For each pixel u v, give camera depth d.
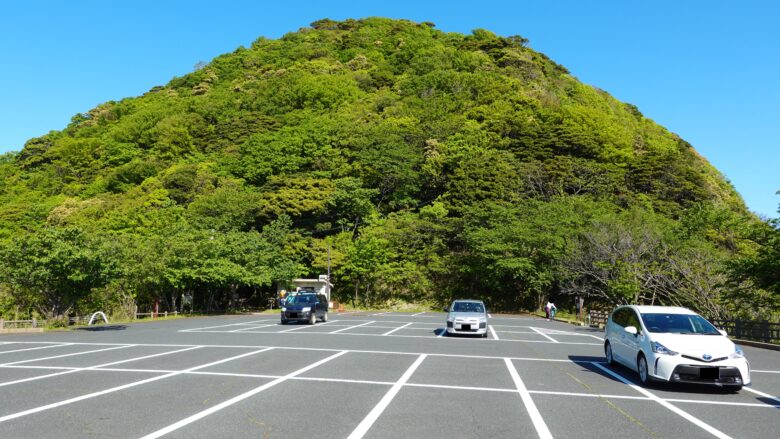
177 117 82.62
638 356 10.13
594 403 8.04
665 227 36.62
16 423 6.37
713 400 8.49
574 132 62.31
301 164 64.06
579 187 55.09
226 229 50.50
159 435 5.88
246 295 53.69
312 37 129.12
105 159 77.19
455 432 6.18
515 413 7.24
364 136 64.75
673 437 6.16
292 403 7.65
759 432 6.47
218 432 6.03
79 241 24.20
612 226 34.62
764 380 10.75
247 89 98.56
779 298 22.83
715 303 25.92
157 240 35.22
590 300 45.88
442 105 76.12
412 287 50.84
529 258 44.75
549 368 11.91
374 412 7.15
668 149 68.44
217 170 65.19
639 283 29.41
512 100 72.44
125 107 99.50
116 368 10.98
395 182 60.66
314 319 27.00
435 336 20.12
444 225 51.47
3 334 20.31
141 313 33.12
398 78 94.56
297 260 50.41
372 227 52.91
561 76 99.19
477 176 54.69
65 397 7.96
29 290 24.53
